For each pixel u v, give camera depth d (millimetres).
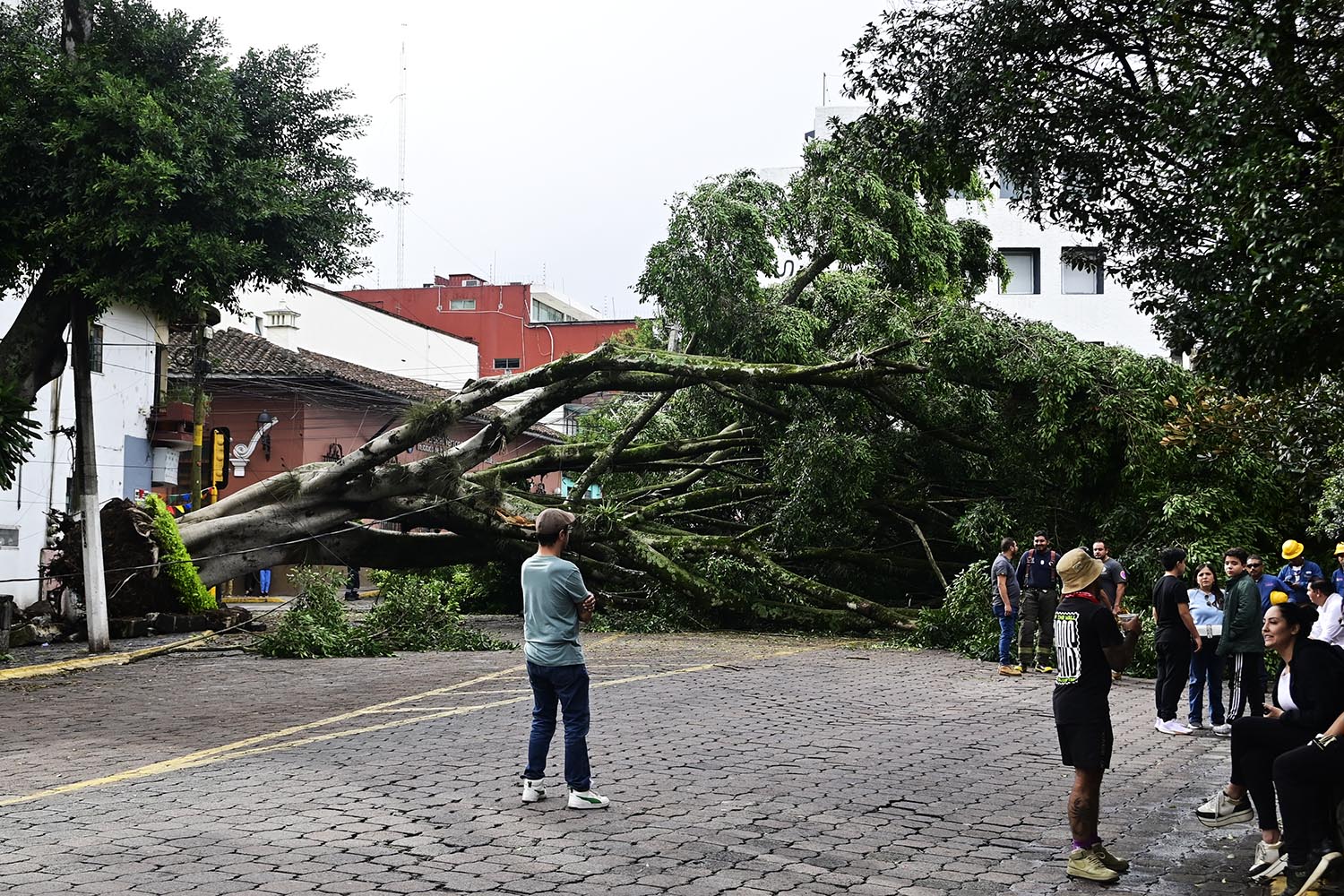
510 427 21812
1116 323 42312
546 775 8383
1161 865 6520
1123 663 6320
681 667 15648
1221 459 17234
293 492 22062
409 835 6664
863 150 11867
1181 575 11453
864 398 21500
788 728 10852
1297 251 7430
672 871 6051
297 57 18266
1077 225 10766
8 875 5746
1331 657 6164
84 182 15719
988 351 19016
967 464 21516
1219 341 8133
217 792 7789
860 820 7340
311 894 5523
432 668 15641
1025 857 6594
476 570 26641
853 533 22344
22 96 15797
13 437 15773
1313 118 8047
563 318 80250
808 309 23938
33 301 17438
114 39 17109
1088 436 18766
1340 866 5941
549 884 5758
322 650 17344
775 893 5738
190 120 16312
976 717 11820
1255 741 6492
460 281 72250
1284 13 7977
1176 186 9992
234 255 15922
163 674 15023
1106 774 9156
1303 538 17516
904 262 24844
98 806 7391
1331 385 13586
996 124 10727
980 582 18172
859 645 19312
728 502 23844
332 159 18297
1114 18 9836
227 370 36000
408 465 22391
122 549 20203
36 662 16109
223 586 35719
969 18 10719
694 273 22562
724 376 20406
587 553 22859
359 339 52219
